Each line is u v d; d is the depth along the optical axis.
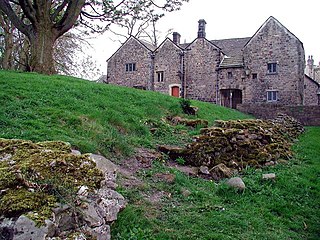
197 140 8.33
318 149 11.88
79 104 9.54
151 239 4.11
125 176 6.08
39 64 17.25
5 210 2.75
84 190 3.25
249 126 9.91
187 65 36.00
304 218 5.72
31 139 6.20
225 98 34.84
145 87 37.44
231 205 5.74
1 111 7.50
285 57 32.62
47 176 3.15
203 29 35.81
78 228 3.00
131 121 9.75
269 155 8.76
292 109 25.02
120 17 21.05
